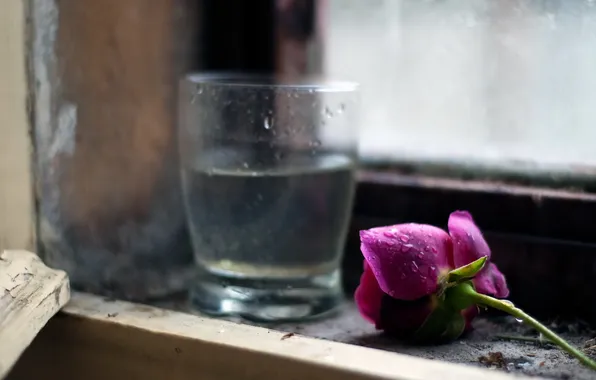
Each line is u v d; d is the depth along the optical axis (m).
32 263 0.49
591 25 0.55
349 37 0.61
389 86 0.60
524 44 0.57
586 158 0.55
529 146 0.57
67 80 0.53
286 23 0.61
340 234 0.53
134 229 0.57
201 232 0.53
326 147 0.53
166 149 0.60
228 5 0.61
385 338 0.50
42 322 0.47
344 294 0.56
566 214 0.52
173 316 0.48
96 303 0.50
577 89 0.55
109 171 0.56
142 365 0.47
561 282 0.52
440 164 0.58
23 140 0.50
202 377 0.46
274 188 0.52
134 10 0.57
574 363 0.47
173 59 0.59
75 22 0.53
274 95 0.52
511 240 0.53
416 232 0.48
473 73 0.58
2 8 0.49
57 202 0.53
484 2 0.58
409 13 0.60
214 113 0.53
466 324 0.50
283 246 0.52
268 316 0.51
